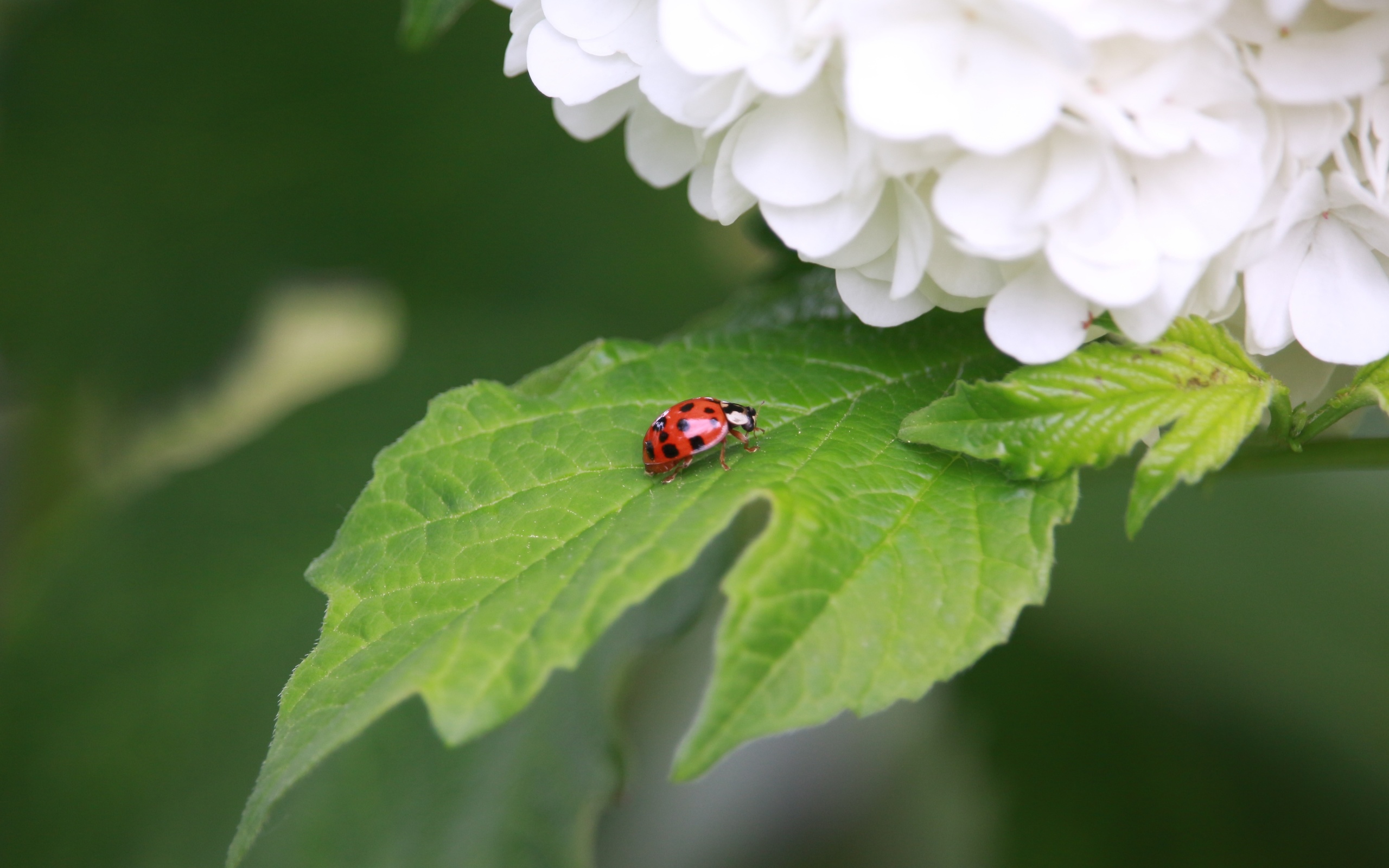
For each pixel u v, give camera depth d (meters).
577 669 0.26
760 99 0.22
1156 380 0.22
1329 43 0.22
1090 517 0.28
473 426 0.23
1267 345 0.22
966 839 0.27
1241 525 0.28
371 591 0.22
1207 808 0.26
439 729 0.21
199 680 0.27
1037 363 0.22
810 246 0.22
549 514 0.23
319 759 0.21
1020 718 0.27
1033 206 0.22
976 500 0.22
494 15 0.30
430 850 0.26
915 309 0.23
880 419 0.23
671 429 0.22
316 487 0.28
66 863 0.26
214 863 0.26
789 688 0.21
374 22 0.30
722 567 0.25
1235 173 0.22
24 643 0.27
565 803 0.26
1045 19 0.21
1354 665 0.27
